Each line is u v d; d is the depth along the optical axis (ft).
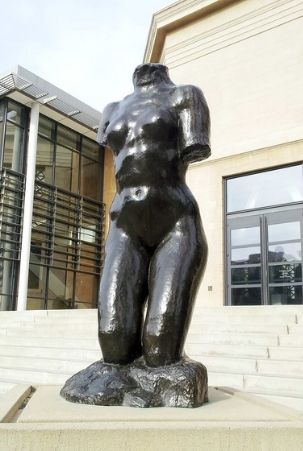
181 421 6.63
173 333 8.27
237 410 7.54
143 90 10.03
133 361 8.55
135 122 9.48
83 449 5.85
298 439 6.16
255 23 47.62
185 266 8.75
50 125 64.34
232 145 46.37
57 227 63.36
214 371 18.22
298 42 44.65
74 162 67.62
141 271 9.09
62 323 31.35
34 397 8.48
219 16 49.90
